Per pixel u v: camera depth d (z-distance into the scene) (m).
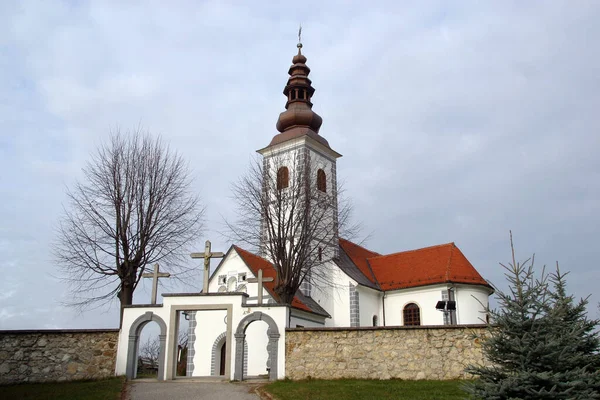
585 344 16.48
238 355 26.22
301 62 50.47
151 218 33.09
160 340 26.95
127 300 31.66
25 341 25.78
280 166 43.72
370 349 25.16
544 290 16.41
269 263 40.38
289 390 21.91
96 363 26.44
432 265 45.50
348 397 20.20
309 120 48.09
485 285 43.22
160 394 21.84
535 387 15.49
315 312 40.53
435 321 42.88
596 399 15.80
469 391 16.23
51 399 20.39
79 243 32.53
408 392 20.91
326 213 44.50
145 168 33.88
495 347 16.48
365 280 45.81
